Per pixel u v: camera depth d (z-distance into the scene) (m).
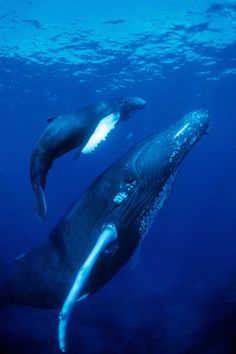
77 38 26.66
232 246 37.25
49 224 50.00
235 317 15.18
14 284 5.02
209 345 14.14
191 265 30.61
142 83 34.78
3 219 66.00
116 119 4.85
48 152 4.64
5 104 41.09
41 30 25.61
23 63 30.52
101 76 33.00
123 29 25.59
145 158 4.53
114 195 4.47
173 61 30.31
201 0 22.52
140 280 25.02
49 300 4.81
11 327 15.67
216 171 88.75
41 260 4.80
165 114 45.91
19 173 88.94
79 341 15.12
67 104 40.34
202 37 26.67
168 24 25.06
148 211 4.64
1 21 24.50
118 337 15.59
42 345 14.50
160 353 14.25
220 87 36.16
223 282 21.03
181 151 4.57
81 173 88.81
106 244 4.12
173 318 17.11
